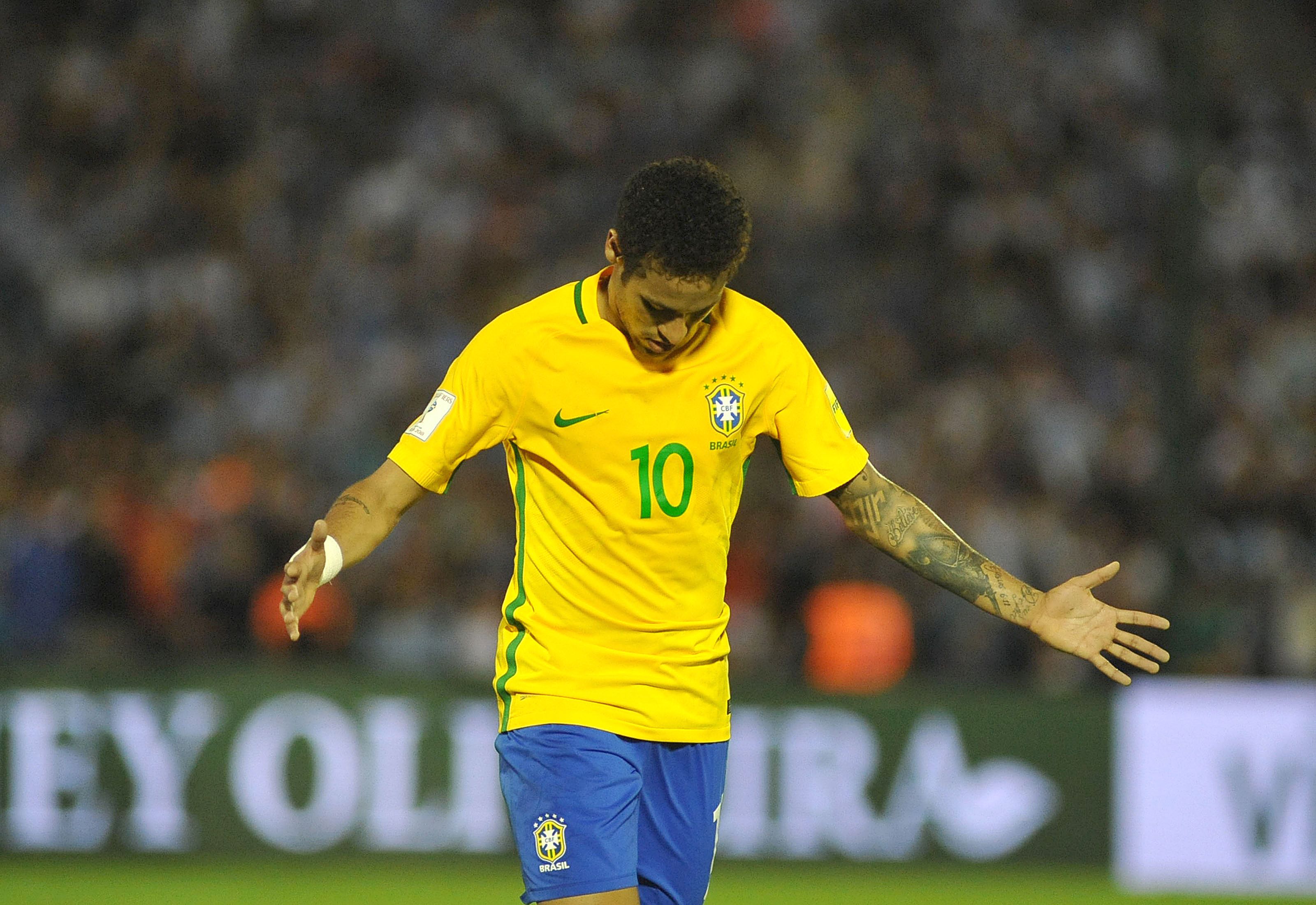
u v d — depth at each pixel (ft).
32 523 124.36
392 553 127.44
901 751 101.14
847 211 171.53
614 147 177.17
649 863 45.01
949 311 162.50
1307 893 100.12
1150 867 101.04
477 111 179.63
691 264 38.68
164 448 142.92
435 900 92.94
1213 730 101.45
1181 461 107.76
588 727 43.04
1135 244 173.27
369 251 164.25
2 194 166.20
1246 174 180.04
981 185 175.01
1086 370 158.40
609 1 187.52
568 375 42.04
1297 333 163.84
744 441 43.27
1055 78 184.65
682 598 43.37
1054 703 101.91
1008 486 145.48
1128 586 133.59
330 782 98.73
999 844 101.19
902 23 188.14
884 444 145.59
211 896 92.73
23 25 182.19
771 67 183.62
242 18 184.03
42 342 155.53
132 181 170.60
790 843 100.27
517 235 167.32
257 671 99.71
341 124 177.68
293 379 148.97
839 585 124.98
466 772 99.50
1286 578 134.00
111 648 122.42
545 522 43.27
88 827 97.19
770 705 100.83
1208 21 188.34
